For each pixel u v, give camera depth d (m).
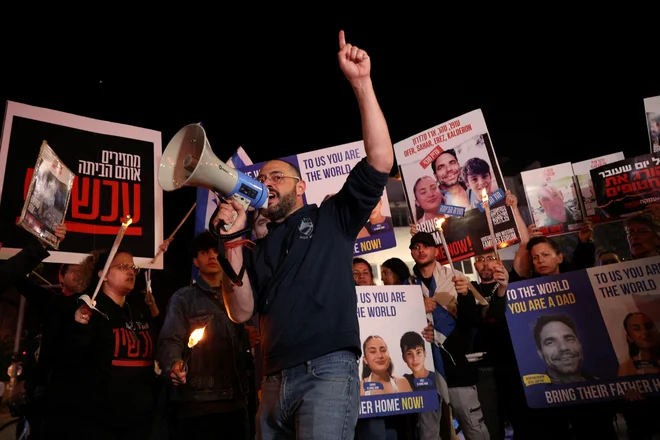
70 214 3.46
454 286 4.01
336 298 1.81
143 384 3.17
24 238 3.30
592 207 4.27
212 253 3.48
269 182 2.08
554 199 4.36
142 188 3.74
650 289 3.50
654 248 3.88
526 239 4.15
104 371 3.01
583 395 3.46
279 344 1.77
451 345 3.90
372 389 3.27
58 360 2.96
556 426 3.78
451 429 3.85
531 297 3.67
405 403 3.29
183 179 1.90
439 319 3.98
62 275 3.64
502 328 4.03
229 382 3.27
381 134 1.85
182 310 3.35
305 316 1.77
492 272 4.00
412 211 4.26
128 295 3.89
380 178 1.86
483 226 4.02
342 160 3.90
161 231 3.73
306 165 3.88
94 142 3.67
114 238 3.56
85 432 2.88
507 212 3.97
